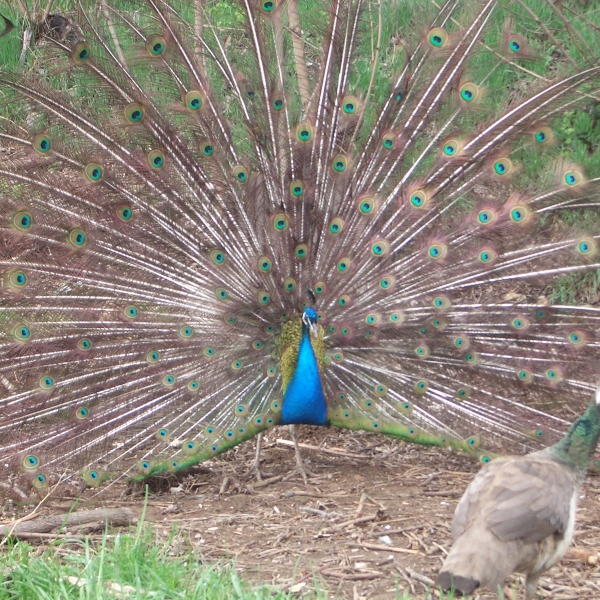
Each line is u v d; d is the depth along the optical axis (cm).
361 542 662
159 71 781
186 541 632
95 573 546
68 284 784
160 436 759
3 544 636
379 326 803
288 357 781
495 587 469
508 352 803
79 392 761
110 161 777
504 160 785
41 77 920
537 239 820
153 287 793
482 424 792
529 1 1341
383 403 802
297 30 938
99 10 931
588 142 1100
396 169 816
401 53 1165
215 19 1059
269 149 812
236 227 801
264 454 861
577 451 520
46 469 734
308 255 805
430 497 753
